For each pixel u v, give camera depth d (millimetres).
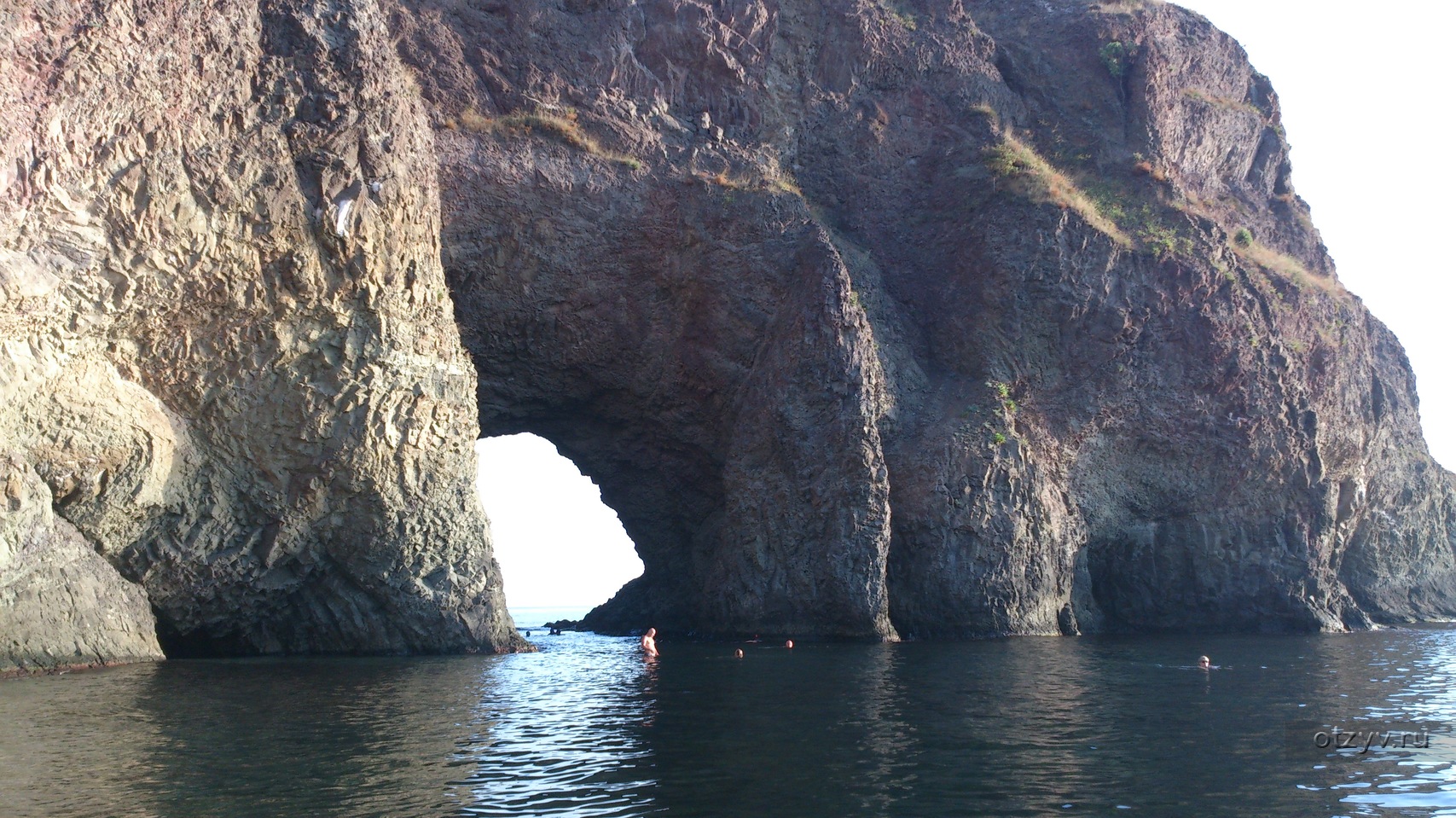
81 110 24828
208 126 27531
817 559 38750
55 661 23922
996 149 48906
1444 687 23422
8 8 23547
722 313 42781
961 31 53344
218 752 14578
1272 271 51375
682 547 46094
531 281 41844
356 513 30406
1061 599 43781
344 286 29547
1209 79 56562
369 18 31656
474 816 11367
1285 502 47656
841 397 39375
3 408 23312
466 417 32469
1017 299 45375
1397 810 11898
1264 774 13742
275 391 29062
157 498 27250
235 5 28266
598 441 45562
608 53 45406
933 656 31141
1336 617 47875
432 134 40406
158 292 26641
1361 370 54125
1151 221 49188
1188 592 46469
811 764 14141
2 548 22688
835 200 49531
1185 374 46531
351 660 28828
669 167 44531
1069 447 45062
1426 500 60375
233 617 30125
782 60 49656
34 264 23984
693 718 18125
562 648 34906
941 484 41125
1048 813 11672
